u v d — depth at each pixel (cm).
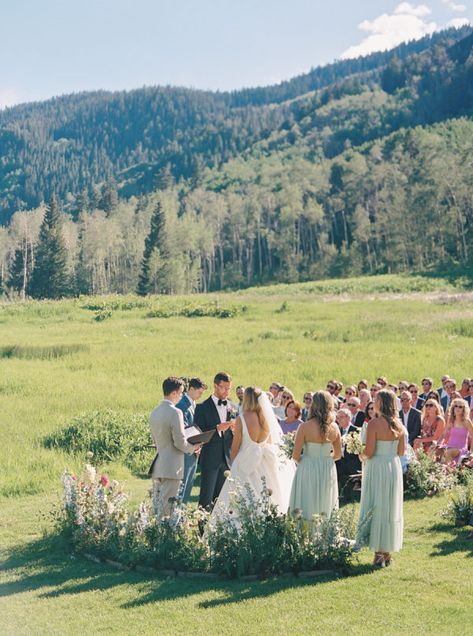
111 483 1019
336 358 3275
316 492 852
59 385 2784
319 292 7681
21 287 13012
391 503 826
